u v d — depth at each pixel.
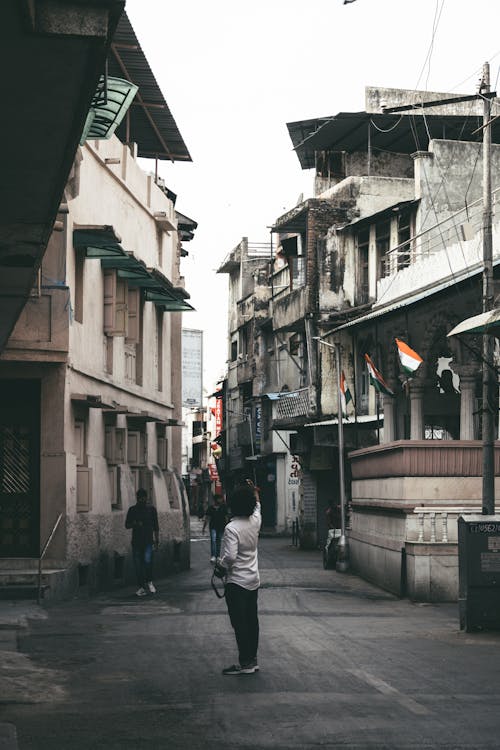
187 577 27.83
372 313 30.67
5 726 7.72
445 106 38.16
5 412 19.39
